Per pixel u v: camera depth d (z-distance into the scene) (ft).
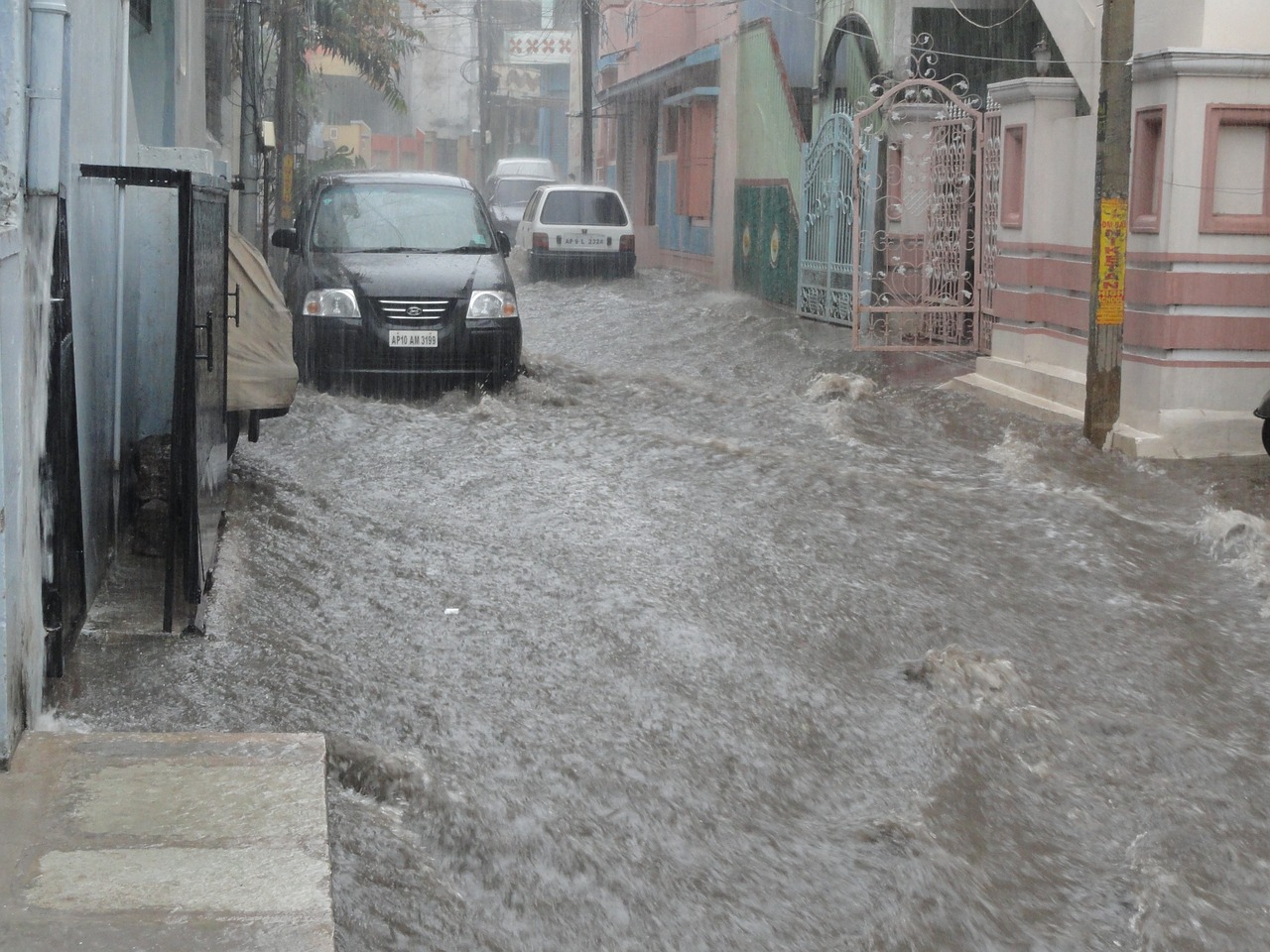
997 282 39.45
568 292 71.36
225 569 20.43
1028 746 16.69
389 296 34.96
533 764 15.11
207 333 18.47
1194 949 12.66
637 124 97.60
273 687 16.11
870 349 45.52
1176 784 15.97
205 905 10.69
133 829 11.87
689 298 66.64
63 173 14.84
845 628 20.15
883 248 48.70
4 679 12.69
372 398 35.04
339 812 13.07
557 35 191.62
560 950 11.85
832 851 13.91
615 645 18.81
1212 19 30.55
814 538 24.16
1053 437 32.27
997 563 23.32
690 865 13.47
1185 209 30.55
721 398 36.91
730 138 71.05
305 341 35.29
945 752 16.20
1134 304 31.94
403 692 16.56
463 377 35.47
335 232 38.78
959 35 51.11
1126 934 12.92
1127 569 23.24
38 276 13.94
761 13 68.85
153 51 28.86
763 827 14.38
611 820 14.11
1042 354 37.55
